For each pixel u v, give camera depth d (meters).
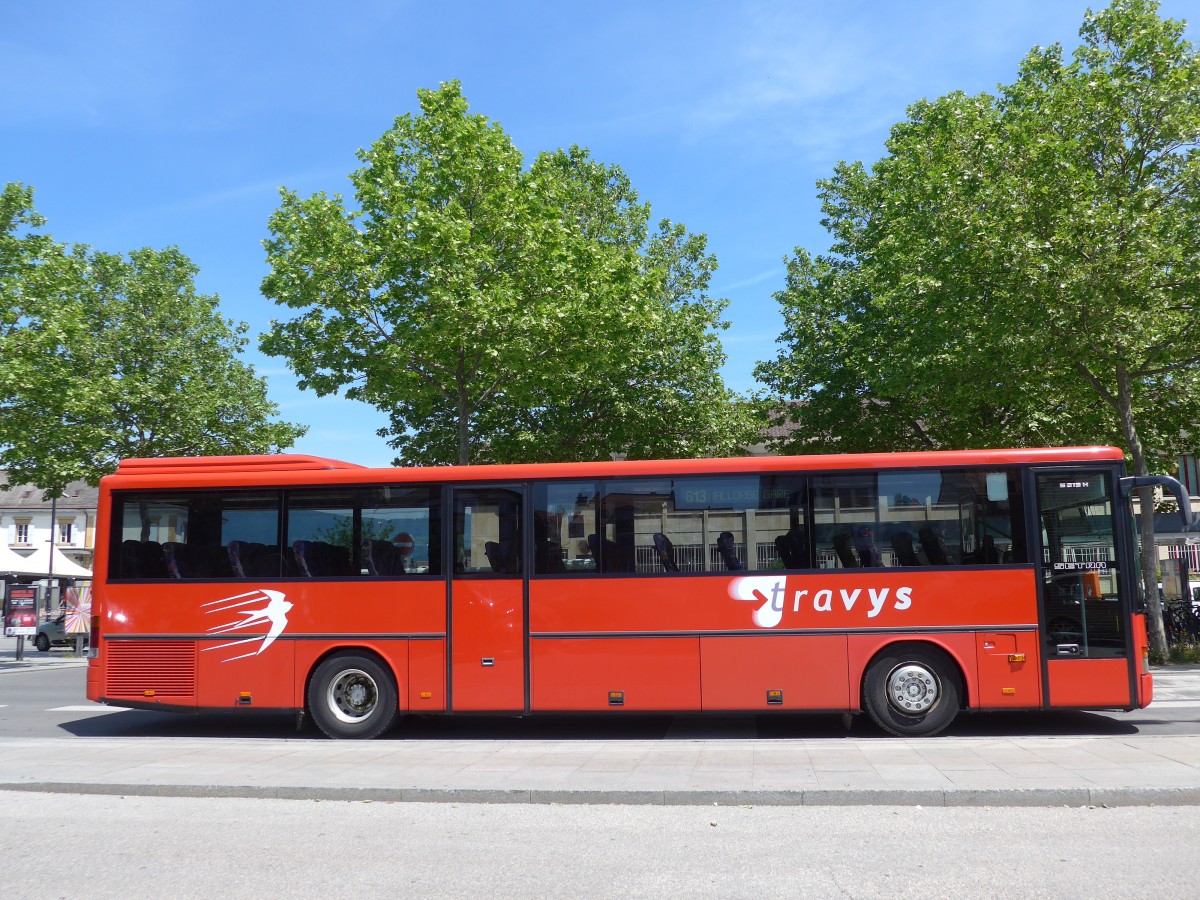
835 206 28.48
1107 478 11.46
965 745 10.21
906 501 11.57
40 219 23.88
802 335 27.77
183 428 32.56
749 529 11.66
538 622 11.71
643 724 13.23
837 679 11.35
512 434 26.81
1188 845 6.49
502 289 19.81
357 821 7.57
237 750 10.66
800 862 6.22
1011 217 17.80
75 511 74.12
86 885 5.93
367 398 21.84
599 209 28.83
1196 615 22.06
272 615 12.12
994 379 20.08
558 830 7.18
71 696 18.02
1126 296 17.48
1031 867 6.02
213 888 5.84
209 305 34.91
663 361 27.02
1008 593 11.32
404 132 21.48
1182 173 17.89
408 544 12.05
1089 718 12.80
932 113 23.28
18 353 22.88
